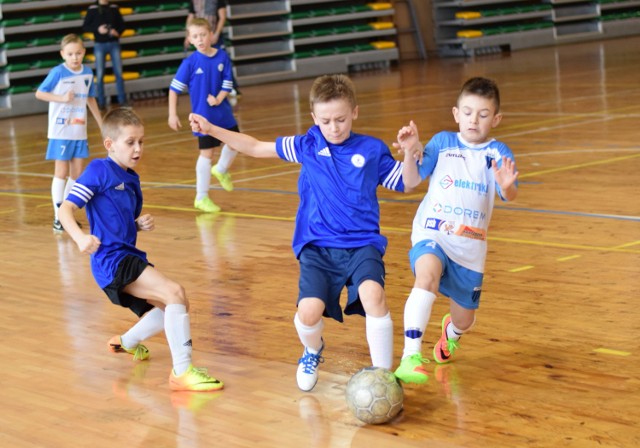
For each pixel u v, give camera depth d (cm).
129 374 552
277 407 483
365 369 457
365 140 494
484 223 499
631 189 982
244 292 717
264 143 511
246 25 2942
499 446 418
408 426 448
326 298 475
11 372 564
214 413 481
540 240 806
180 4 2809
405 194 1062
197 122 510
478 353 545
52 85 993
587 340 554
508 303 636
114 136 536
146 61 2741
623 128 1404
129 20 2738
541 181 1061
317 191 491
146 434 459
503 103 1838
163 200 1130
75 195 521
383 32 3177
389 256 791
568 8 3450
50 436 463
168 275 782
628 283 664
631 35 3544
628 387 478
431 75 2636
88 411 494
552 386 486
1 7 2545
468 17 3259
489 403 469
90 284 776
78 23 2658
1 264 863
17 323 671
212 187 1202
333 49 3078
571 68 2439
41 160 1580
